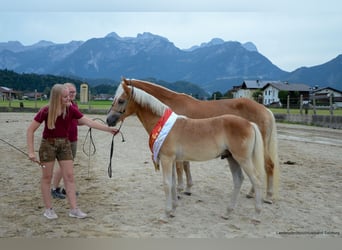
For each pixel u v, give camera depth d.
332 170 8.35
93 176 7.18
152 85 6.14
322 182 7.16
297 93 44.72
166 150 4.74
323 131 17.11
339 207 5.57
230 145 4.68
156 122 5.07
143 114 5.20
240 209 5.41
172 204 5.05
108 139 13.09
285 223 4.84
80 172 7.54
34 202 5.43
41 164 4.59
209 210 5.33
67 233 4.27
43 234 4.23
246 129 4.65
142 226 4.59
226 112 6.05
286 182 7.12
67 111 4.55
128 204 5.48
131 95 5.23
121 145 11.63
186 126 4.77
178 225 4.67
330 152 11.01
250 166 4.68
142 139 13.33
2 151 9.73
